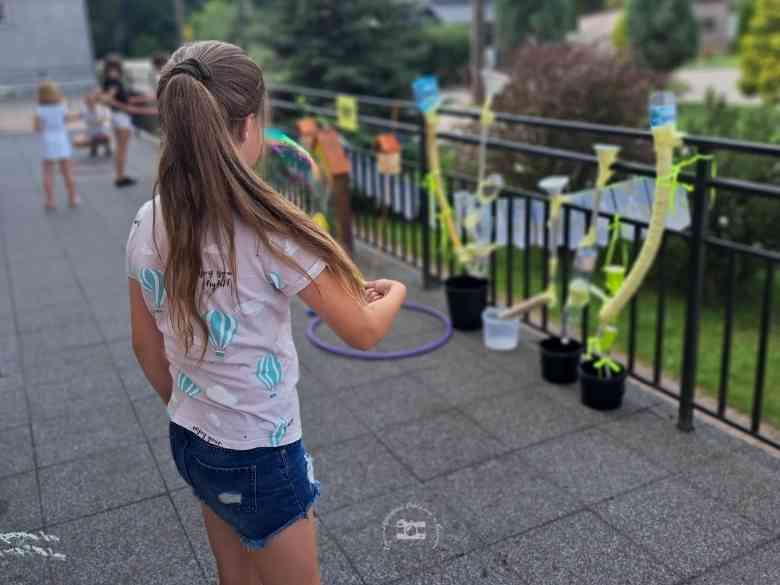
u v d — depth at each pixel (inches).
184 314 59.5
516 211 173.6
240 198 56.7
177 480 121.1
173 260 58.2
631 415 138.1
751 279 235.5
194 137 55.7
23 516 113.3
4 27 617.6
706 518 108.0
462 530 107.2
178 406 64.8
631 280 130.6
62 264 240.2
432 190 188.4
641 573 97.7
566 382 150.9
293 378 63.6
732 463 121.8
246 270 58.3
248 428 61.7
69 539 107.9
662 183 121.5
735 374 183.5
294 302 203.3
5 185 371.2
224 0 1074.7
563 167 274.8
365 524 109.0
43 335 182.7
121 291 213.0
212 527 73.6
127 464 126.0
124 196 339.3
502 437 131.6
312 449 129.3
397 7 510.0
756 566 98.2
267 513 63.6
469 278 182.7
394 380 154.7
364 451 128.2
